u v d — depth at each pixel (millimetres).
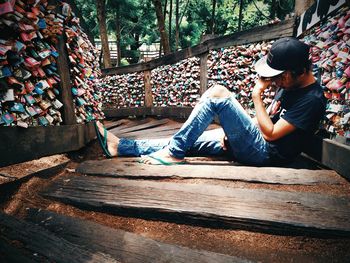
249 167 1955
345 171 1647
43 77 2252
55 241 1145
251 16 17031
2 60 1604
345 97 1749
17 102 1802
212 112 2055
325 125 2072
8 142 1714
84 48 3600
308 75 1903
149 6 21672
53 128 2293
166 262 1062
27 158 1924
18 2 1833
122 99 9227
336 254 1154
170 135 4590
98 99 4422
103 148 2541
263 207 1387
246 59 4434
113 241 1201
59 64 2510
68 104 2676
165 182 1761
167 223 1444
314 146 2186
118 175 1941
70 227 1311
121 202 1500
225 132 2072
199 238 1334
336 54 1863
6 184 1509
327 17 2180
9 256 1021
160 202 1479
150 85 8172
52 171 1967
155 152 2264
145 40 25531
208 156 2488
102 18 12664
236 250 1232
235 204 1427
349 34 1725
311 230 1216
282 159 2059
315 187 1630
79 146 2852
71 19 2969
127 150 2531
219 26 18281
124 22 21609
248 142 2020
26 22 1858
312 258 1152
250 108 4441
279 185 1686
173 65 7027
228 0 17984
